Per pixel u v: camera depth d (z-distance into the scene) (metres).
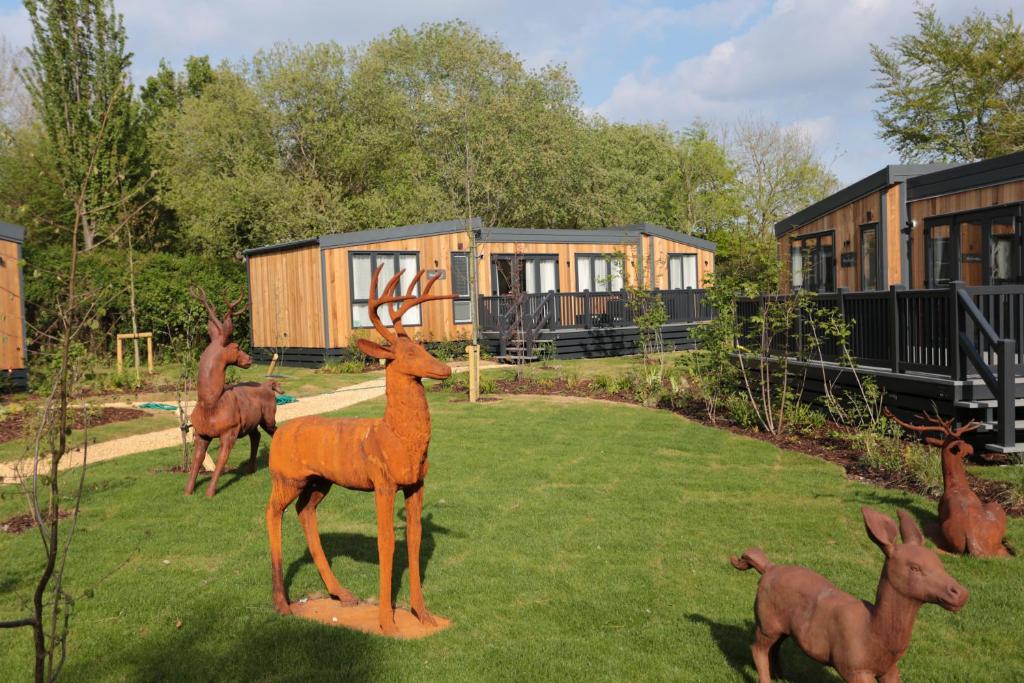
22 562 5.97
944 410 8.80
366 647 4.41
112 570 5.77
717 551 6.00
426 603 5.11
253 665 4.22
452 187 35.50
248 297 25.41
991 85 35.16
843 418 10.41
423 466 4.60
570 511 7.15
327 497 7.87
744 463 8.91
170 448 10.70
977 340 8.48
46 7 16.94
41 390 9.13
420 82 41.56
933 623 4.64
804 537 6.24
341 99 39.78
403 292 22.70
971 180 14.23
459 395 15.31
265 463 9.71
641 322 16.94
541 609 4.98
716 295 12.10
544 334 21.92
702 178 51.44
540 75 39.00
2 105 36.28
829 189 47.41
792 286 20.53
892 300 9.73
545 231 24.78
